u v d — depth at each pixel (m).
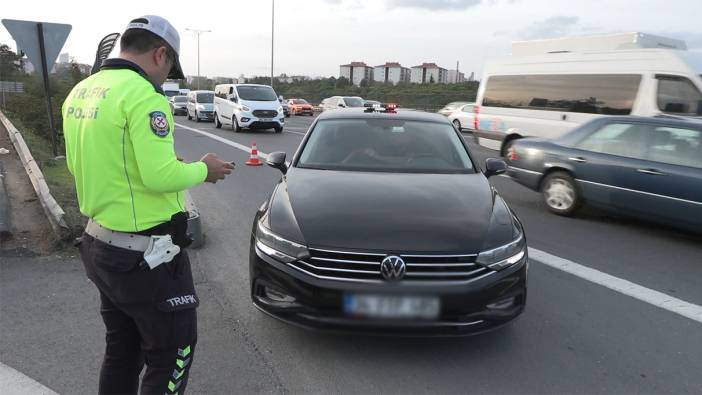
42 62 9.81
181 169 2.05
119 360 2.40
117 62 2.10
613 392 2.96
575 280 4.71
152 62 2.14
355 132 4.93
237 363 3.18
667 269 5.07
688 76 8.89
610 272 4.94
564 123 10.76
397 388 2.96
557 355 3.35
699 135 5.78
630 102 9.64
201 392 2.89
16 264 4.69
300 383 2.99
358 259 3.07
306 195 3.71
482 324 3.09
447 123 5.23
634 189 6.18
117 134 1.98
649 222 6.43
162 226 2.12
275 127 19.88
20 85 29.30
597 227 6.62
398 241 3.10
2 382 2.94
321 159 4.57
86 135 2.02
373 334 3.05
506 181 9.95
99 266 2.12
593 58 10.30
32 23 9.52
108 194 2.04
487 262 3.11
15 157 10.56
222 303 4.03
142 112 1.97
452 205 3.57
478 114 12.77
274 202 3.73
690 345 3.52
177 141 16.19
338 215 3.38
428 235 3.16
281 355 3.28
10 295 4.07
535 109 11.35
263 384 2.98
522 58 11.73
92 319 3.71
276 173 10.23
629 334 3.66
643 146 6.24
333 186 3.88
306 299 3.08
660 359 3.33
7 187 7.59
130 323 2.38
